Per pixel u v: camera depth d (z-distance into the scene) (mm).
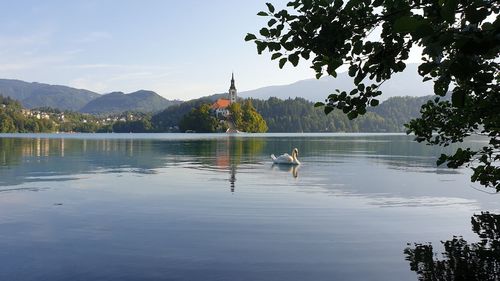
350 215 10766
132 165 25469
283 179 18172
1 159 29438
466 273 6566
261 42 4391
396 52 4051
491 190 14977
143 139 86250
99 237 8656
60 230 9219
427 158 32250
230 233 8969
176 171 21797
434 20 2982
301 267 6906
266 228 9391
